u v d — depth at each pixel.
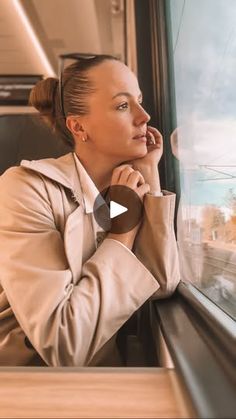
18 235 0.71
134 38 1.41
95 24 2.64
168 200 0.85
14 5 2.50
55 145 1.35
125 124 0.84
